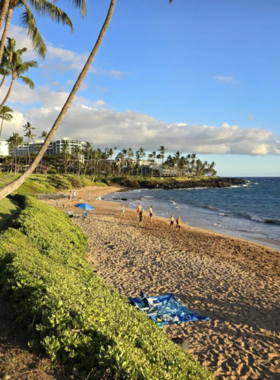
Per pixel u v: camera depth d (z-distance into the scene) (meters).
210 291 12.55
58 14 10.63
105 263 15.80
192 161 185.12
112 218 34.78
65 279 6.99
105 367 3.94
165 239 23.62
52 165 128.00
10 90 23.02
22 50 22.77
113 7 8.38
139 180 130.50
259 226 33.91
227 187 139.50
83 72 8.20
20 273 6.54
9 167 106.69
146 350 4.77
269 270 16.20
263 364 7.62
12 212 18.98
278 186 148.50
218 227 32.91
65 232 16.30
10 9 9.77
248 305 11.30
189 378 4.49
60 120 8.09
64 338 4.32
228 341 8.64
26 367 4.01
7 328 5.02
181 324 9.38
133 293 11.88
